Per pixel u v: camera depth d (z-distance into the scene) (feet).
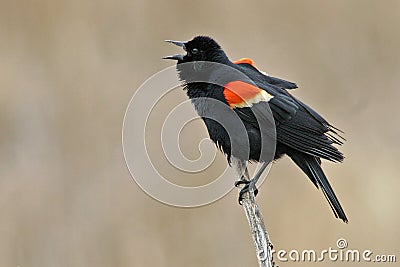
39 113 46.68
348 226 41.96
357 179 44.11
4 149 45.42
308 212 41.60
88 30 50.78
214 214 41.19
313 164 33.63
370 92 50.49
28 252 40.96
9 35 51.03
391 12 53.11
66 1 51.42
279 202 41.86
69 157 44.88
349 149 46.50
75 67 48.96
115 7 51.42
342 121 48.73
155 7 51.60
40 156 44.96
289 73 50.93
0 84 47.55
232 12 51.80
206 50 35.27
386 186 43.62
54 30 50.90
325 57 51.67
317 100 50.21
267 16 52.31
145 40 50.93
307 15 52.60
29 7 51.26
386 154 45.85
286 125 33.50
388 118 48.65
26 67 49.37
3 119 46.19
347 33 52.54
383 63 51.88
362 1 53.11
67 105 46.93
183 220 41.19
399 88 50.60
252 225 30.86
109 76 48.55
